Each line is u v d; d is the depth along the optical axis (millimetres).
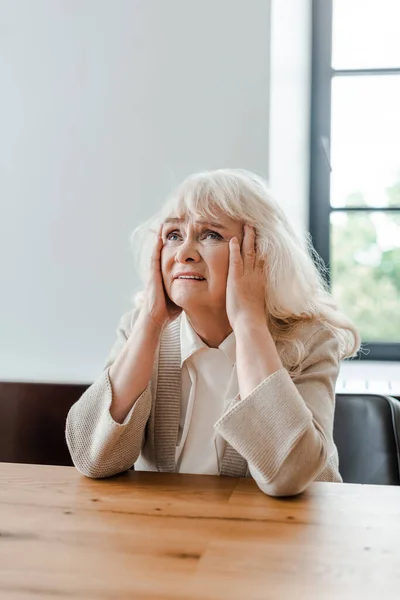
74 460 1109
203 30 1947
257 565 719
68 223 2031
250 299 1144
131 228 1995
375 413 1459
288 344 1201
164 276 1186
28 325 2057
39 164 2043
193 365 1231
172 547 770
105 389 1139
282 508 921
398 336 2322
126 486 1034
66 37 2023
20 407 1866
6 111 2059
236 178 1205
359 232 2332
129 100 1992
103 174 2010
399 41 2289
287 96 2082
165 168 1975
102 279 2014
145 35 1980
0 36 2059
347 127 2324
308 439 985
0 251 2068
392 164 2311
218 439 1184
